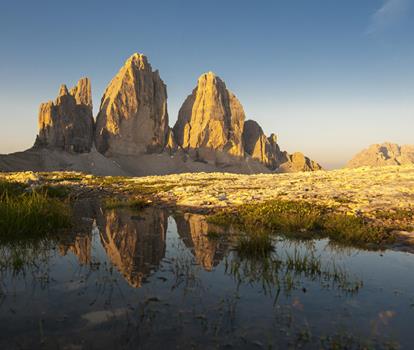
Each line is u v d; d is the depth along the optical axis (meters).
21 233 12.55
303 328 5.82
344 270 9.33
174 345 5.14
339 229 14.41
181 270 8.93
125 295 7.09
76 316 6.05
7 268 8.82
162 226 15.59
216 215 17.66
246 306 6.66
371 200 21.70
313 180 36.28
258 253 11.00
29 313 6.15
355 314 6.45
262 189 27.86
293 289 7.68
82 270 8.77
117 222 16.48
